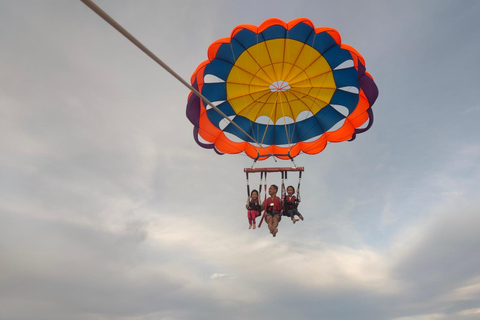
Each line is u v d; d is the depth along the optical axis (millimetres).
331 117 14383
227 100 13891
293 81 13422
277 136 15062
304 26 11773
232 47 12352
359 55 11852
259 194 12648
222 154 14562
